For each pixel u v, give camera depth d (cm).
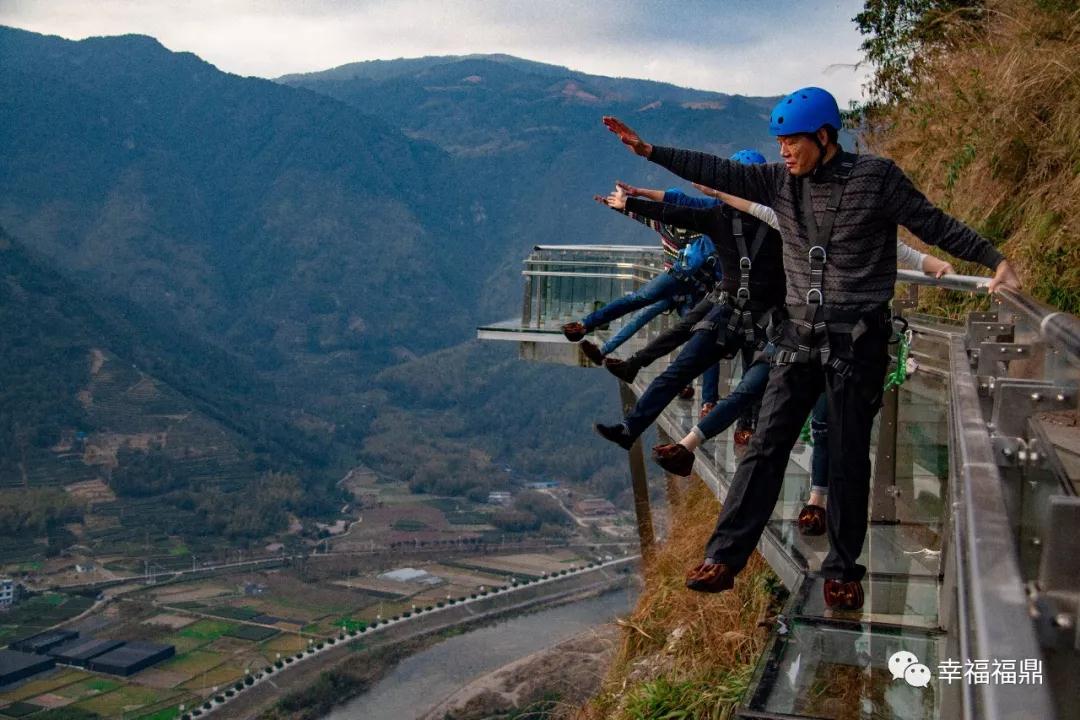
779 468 324
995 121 750
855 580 331
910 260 361
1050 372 248
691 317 450
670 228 604
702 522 793
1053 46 745
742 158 420
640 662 697
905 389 448
